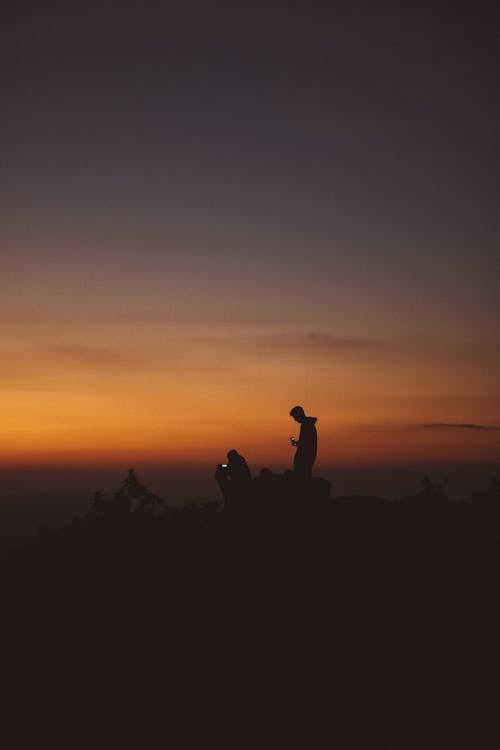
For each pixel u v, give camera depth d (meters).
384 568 15.48
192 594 15.67
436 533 16.44
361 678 13.40
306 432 16.73
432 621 14.30
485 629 14.07
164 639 14.80
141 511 18.41
